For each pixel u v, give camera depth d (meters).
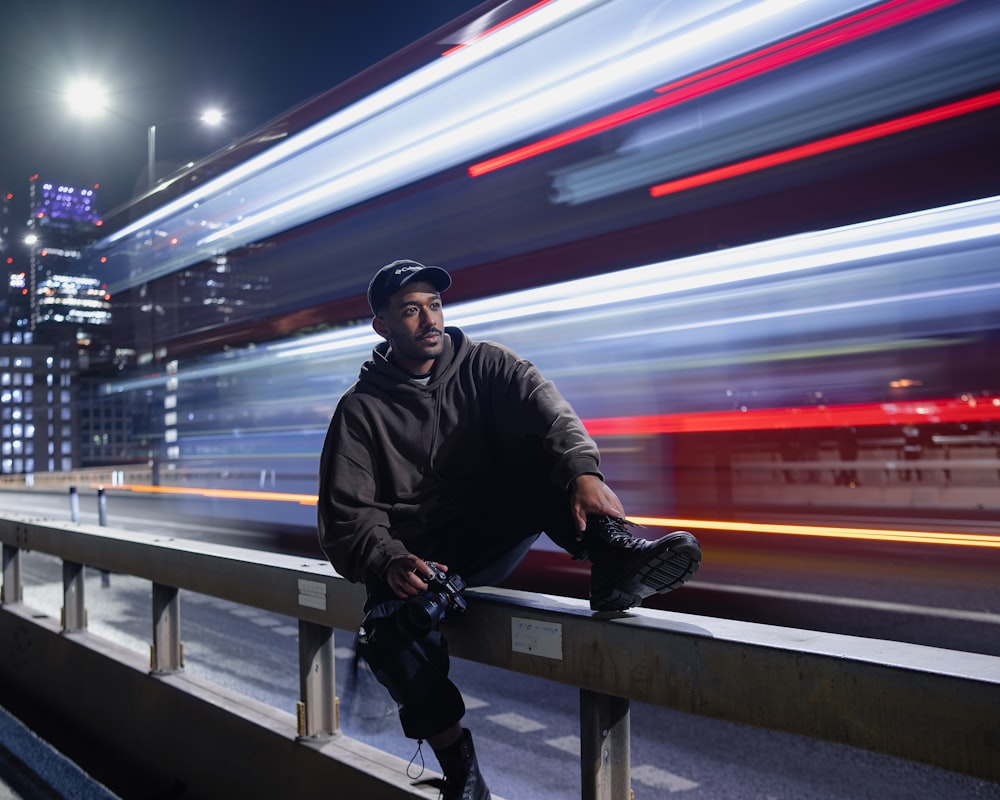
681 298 6.65
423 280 2.22
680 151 6.33
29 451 108.56
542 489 2.14
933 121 5.23
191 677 3.65
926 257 5.94
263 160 10.63
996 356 6.50
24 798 3.43
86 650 4.23
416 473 2.26
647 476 7.43
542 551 8.20
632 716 4.68
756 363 6.92
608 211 6.71
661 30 6.44
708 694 1.71
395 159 8.38
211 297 12.07
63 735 4.17
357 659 2.26
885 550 9.54
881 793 3.52
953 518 11.58
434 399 2.25
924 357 6.72
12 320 110.38
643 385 7.21
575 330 7.12
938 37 5.22
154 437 14.78
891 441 13.40
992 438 13.91
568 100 6.95
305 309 9.71
